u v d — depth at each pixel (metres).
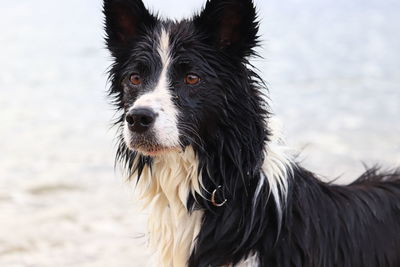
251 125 5.30
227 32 5.39
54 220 9.73
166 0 49.56
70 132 15.16
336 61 25.98
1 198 10.62
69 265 8.23
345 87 20.28
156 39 5.48
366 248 5.52
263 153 5.33
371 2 56.91
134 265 8.26
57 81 22.44
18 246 8.79
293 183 5.44
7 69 25.53
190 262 5.44
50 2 59.84
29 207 10.28
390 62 25.23
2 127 15.77
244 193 5.30
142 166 5.54
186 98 5.28
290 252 5.25
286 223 5.27
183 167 5.38
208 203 5.36
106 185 11.33
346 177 11.12
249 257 5.27
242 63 5.38
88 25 41.72
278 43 32.50
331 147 13.18
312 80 21.58
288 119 15.83
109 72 5.86
